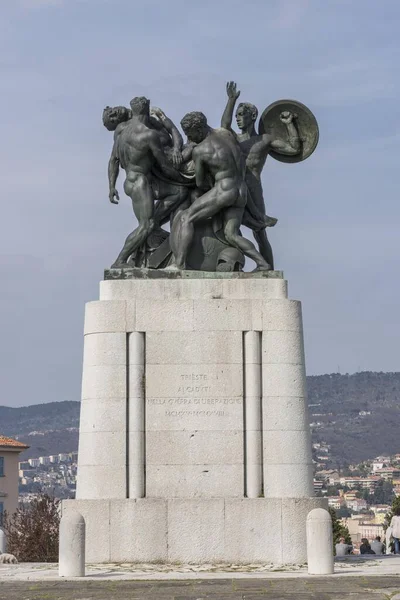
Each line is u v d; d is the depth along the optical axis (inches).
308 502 1191.6
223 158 1288.1
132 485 1214.3
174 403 1227.2
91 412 1234.0
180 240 1283.2
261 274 1273.4
